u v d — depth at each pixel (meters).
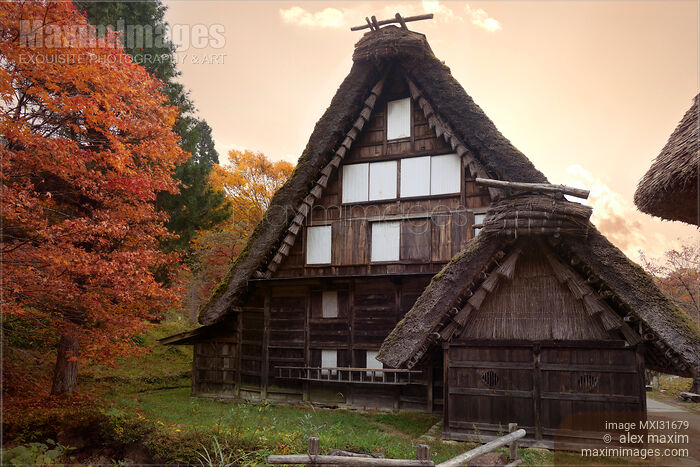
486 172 10.73
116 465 7.55
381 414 10.76
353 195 12.38
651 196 6.18
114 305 9.18
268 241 12.19
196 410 10.34
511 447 6.36
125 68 8.39
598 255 8.01
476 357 8.46
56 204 10.12
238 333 13.10
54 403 9.23
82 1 11.21
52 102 7.46
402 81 12.50
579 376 7.94
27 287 7.70
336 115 12.39
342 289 12.10
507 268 8.40
